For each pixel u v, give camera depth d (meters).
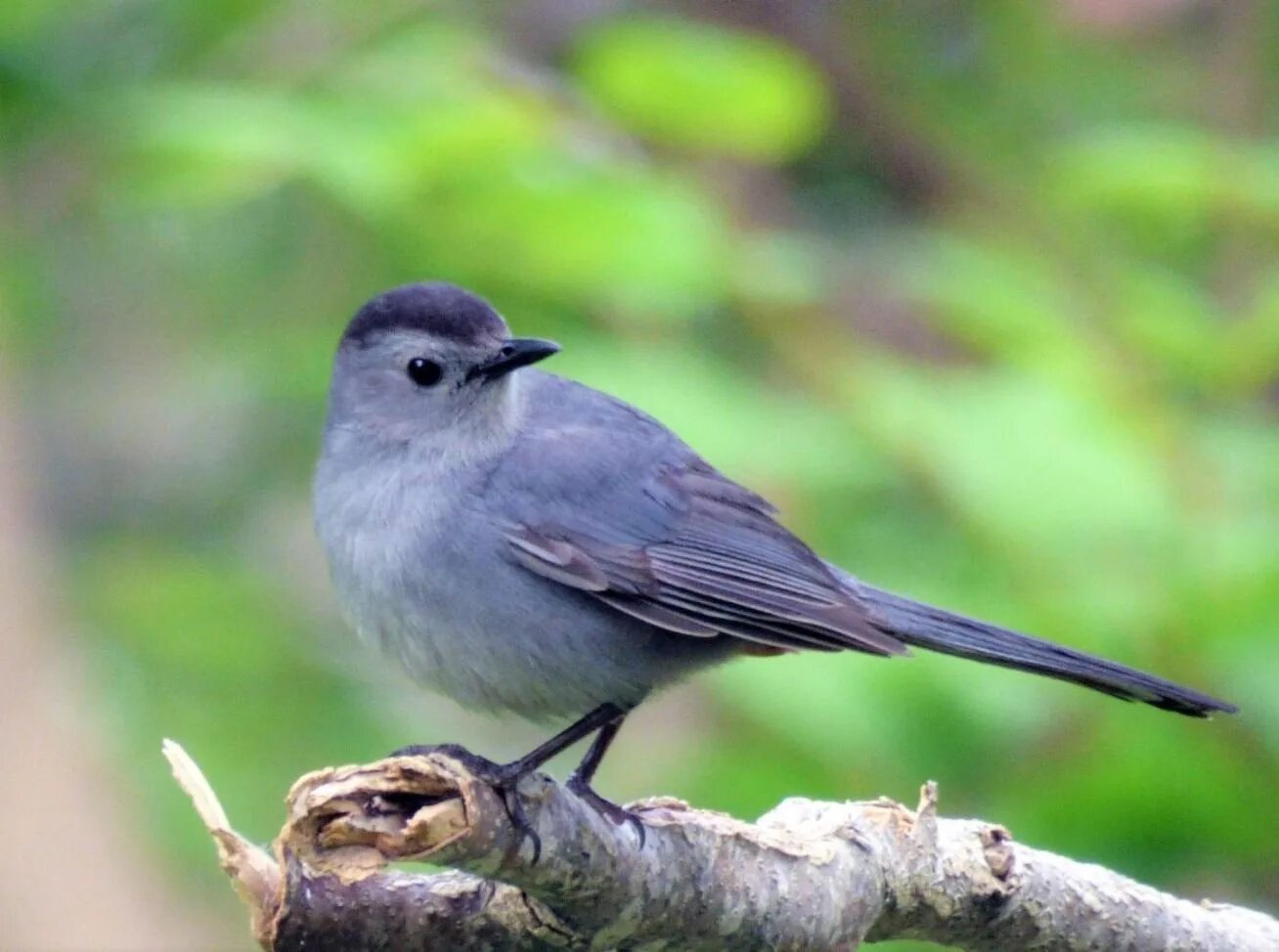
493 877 7.00
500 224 10.43
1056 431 10.15
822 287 11.08
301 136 10.21
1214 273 12.20
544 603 9.04
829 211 14.06
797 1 14.34
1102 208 11.48
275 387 11.61
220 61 11.45
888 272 11.62
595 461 9.30
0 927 10.13
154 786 11.18
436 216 10.49
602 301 10.74
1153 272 11.35
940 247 11.58
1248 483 10.44
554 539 9.06
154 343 13.05
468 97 10.57
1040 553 9.96
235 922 11.17
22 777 10.43
